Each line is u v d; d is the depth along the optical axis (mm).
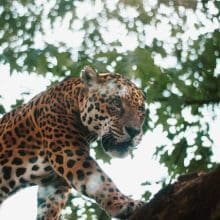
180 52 15727
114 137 9703
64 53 15547
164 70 15344
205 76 15508
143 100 10000
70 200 14578
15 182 10016
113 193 9055
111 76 10047
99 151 14305
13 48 15922
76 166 9484
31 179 10047
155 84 15227
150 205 7152
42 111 9953
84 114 9828
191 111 15383
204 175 6887
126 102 9781
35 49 15609
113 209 8906
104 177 9266
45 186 10141
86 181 9305
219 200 6691
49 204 10133
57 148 9711
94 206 14578
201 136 15391
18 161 9969
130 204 8789
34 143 9961
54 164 9672
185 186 6953
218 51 15656
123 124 9672
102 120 9789
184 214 6918
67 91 10008
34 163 9969
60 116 9859
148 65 15070
